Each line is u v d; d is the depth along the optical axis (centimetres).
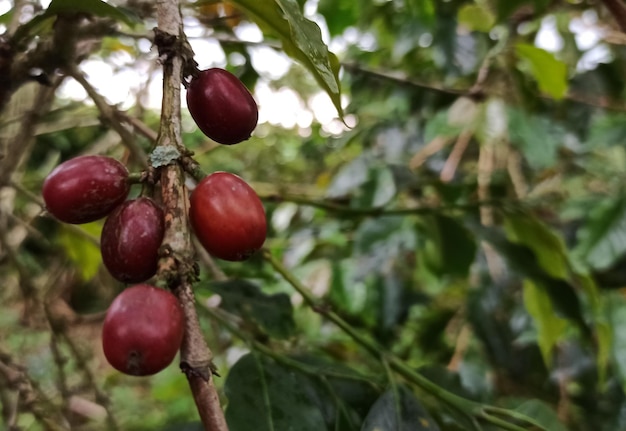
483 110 29
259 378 16
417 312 43
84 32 16
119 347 8
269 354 18
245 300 21
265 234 10
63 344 37
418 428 16
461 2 35
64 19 15
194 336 9
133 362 8
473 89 30
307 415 16
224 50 26
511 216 26
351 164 32
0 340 30
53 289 38
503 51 30
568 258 24
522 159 41
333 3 34
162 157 10
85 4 14
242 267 33
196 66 11
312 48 12
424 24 33
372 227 33
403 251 36
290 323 21
